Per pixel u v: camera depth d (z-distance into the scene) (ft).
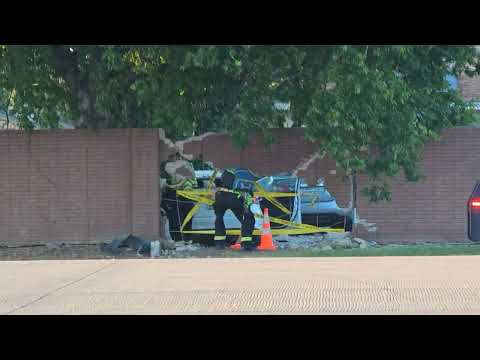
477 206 178.50
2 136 182.91
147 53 161.27
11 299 108.78
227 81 175.52
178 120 172.45
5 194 183.32
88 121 181.37
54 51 171.53
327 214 182.70
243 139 172.14
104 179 182.29
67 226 182.80
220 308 99.91
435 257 153.07
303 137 182.19
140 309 100.27
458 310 96.94
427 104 175.11
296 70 168.35
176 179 184.03
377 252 163.63
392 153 166.40
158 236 181.78
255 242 180.65
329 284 117.70
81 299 108.17
